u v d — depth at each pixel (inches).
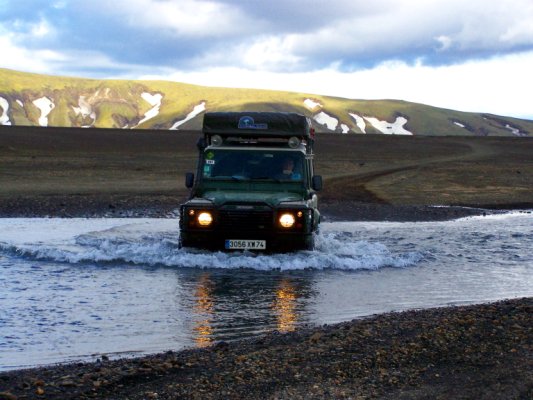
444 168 1893.5
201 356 244.4
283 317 333.4
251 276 447.2
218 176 546.6
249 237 495.2
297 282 428.8
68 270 461.7
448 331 265.3
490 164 2063.2
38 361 254.7
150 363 233.3
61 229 731.4
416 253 547.8
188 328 309.0
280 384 207.8
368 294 393.7
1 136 2367.1
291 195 530.3
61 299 367.9
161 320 323.6
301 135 552.7
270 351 246.8
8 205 962.1
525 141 3472.0
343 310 350.3
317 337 265.7
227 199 500.4
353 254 539.8
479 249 597.9
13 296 373.4
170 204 1023.0
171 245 554.6
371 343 253.4
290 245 495.8
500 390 198.7
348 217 920.3
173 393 201.3
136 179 1477.6
